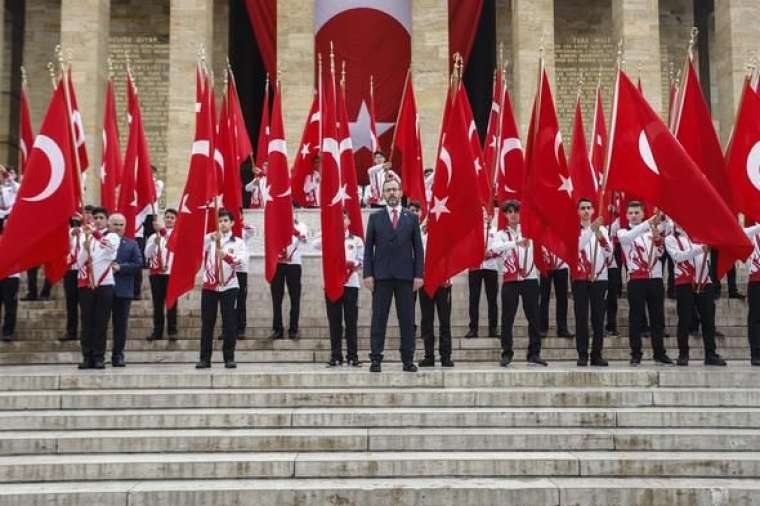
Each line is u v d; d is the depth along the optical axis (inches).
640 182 494.0
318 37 1068.5
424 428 391.5
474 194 506.9
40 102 1229.7
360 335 637.3
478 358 579.8
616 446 372.8
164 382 442.9
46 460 355.9
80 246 607.5
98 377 442.0
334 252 531.8
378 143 1061.1
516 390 418.6
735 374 441.1
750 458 354.3
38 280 772.6
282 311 673.6
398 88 1064.8
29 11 1245.1
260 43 1088.2
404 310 472.7
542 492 329.1
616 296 617.6
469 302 635.5
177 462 350.0
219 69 1222.3
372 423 393.1
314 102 800.3
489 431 382.6
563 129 1208.2
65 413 401.4
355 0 1067.9
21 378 442.6
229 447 371.9
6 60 1268.5
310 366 540.1
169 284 543.8
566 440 373.1
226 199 644.1
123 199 665.6
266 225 589.3
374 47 1067.3
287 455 362.9
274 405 414.3
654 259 522.6
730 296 668.7
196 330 644.7
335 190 535.2
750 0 1059.9
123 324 547.2
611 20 1219.9
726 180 521.0
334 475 350.0
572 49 1222.3
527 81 1034.7
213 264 519.8
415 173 776.9
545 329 605.6
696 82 528.4
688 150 526.3
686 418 394.3
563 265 602.2
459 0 1082.7
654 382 442.0
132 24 1218.6
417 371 458.3
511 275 518.3
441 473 351.3
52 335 636.7
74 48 1036.5
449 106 537.0
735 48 1055.0
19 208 491.2
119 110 1201.4
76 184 529.3
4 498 323.9
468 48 1082.1
